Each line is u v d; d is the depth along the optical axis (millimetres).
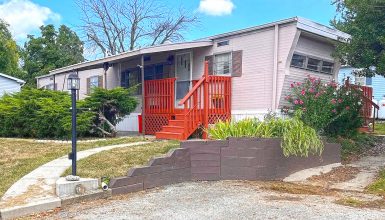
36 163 8117
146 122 14414
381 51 9898
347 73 21453
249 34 12055
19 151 9570
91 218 5188
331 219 5117
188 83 13820
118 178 6719
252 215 5293
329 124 11297
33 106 12898
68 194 6098
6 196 5895
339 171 9102
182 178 7879
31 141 11305
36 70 35281
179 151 7820
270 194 6773
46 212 5520
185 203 6020
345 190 7262
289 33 11016
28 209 5426
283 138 8586
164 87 13461
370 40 9852
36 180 6773
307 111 10328
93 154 8555
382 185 7422
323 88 10922
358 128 12734
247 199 6320
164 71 15039
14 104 13266
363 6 9531
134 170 6961
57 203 5773
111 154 8328
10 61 32969
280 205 5887
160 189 7188
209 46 13289
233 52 12484
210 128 9523
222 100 12133
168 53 14672
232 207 5742
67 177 6328
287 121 8906
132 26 33719
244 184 7770
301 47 11812
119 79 17281
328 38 12109
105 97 12664
